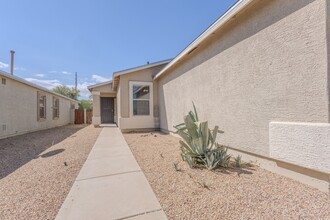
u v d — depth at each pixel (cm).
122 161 435
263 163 340
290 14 279
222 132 441
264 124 327
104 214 215
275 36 304
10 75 814
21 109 947
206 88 516
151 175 337
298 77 269
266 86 322
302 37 262
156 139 730
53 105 1405
